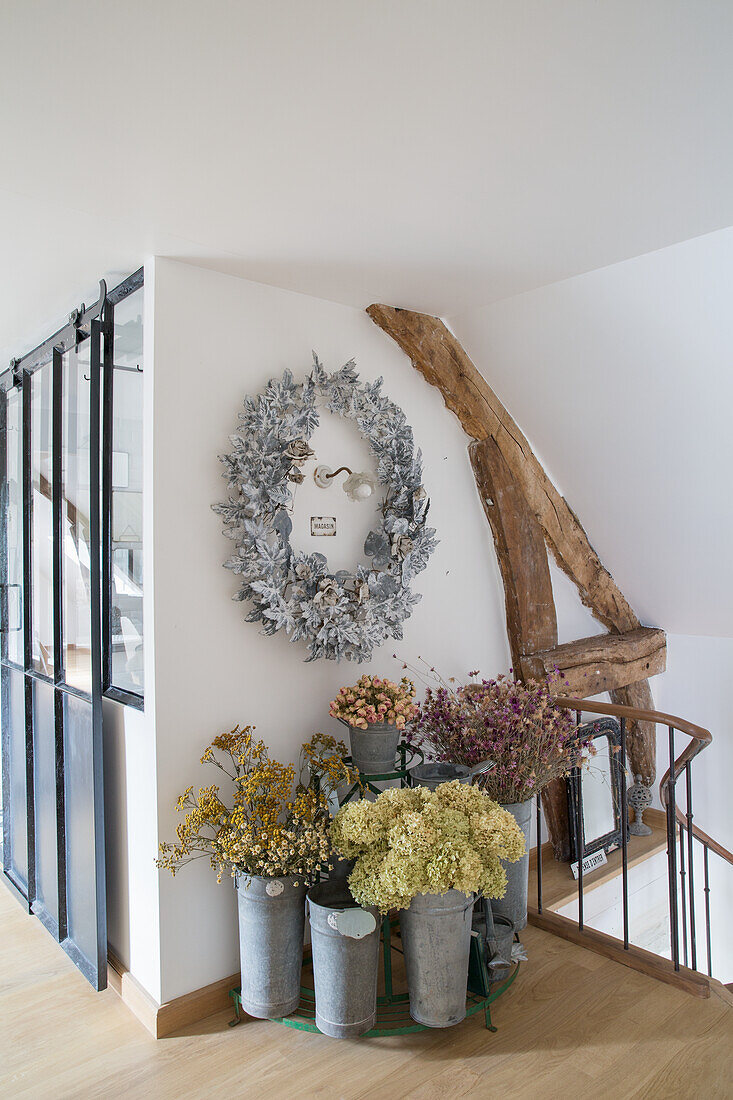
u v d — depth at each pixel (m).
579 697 3.39
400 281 2.57
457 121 1.61
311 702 2.64
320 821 2.18
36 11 1.24
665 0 1.25
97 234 2.15
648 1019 2.27
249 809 2.34
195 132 1.63
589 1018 2.28
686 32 1.33
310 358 2.68
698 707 3.88
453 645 3.13
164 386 2.29
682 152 1.76
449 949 2.08
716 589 3.45
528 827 2.66
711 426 2.73
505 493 3.23
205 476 2.38
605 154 1.76
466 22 1.29
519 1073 2.02
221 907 2.37
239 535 2.40
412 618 2.97
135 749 2.37
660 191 1.95
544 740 2.63
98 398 2.44
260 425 2.44
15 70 1.40
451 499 3.14
